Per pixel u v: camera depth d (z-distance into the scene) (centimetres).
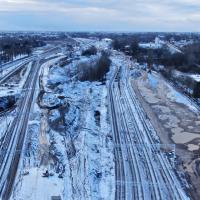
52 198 3334
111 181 3928
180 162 4566
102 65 10725
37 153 4428
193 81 9112
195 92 8106
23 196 3359
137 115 6675
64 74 10350
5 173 3881
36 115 6044
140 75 11056
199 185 3969
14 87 8138
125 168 4297
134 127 5947
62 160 4219
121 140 5294
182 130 5872
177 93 8450
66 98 7362
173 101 7856
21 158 4284
